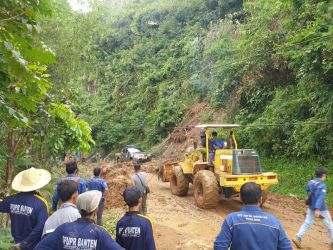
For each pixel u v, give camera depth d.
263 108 19.64
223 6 33.09
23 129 6.96
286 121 16.59
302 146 15.09
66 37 11.19
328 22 13.24
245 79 20.83
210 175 11.05
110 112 38.00
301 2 16.03
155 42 41.09
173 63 34.91
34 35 3.38
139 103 35.88
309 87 15.48
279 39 17.97
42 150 8.79
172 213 10.80
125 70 41.03
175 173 13.59
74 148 9.23
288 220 10.24
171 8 41.66
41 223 4.03
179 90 31.31
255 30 19.83
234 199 12.65
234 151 10.73
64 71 10.86
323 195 7.29
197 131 25.20
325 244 7.96
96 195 3.25
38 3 3.46
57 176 10.59
